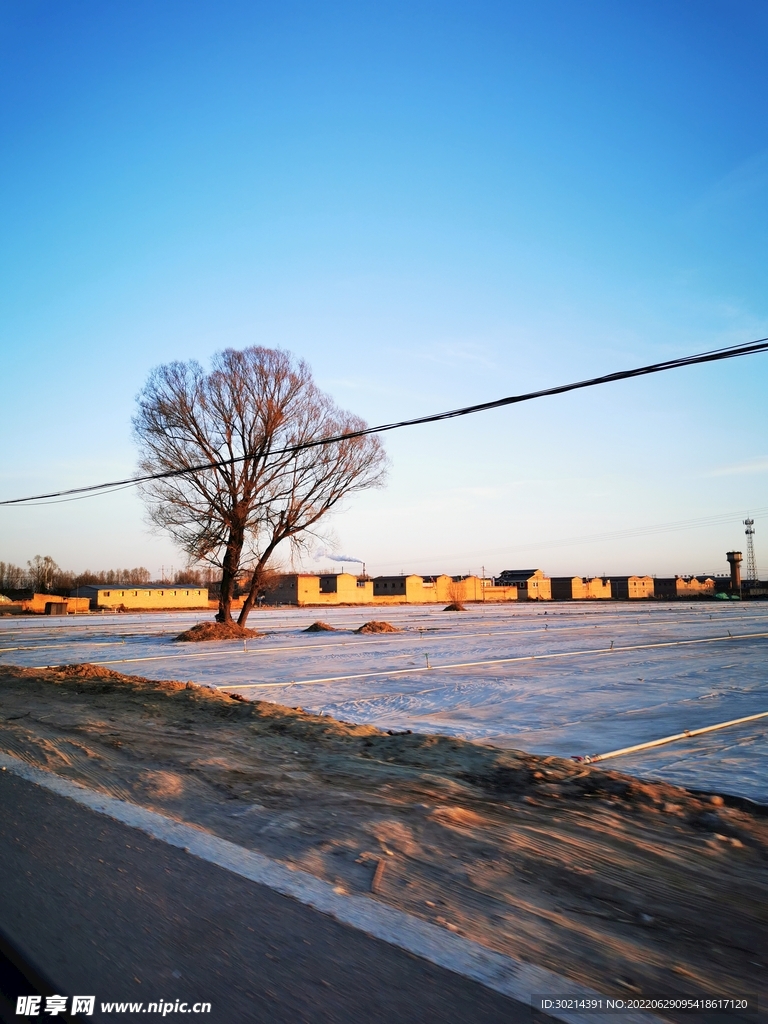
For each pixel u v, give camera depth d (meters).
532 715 14.14
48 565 141.50
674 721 13.33
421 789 8.04
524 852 5.82
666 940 4.32
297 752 10.30
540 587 162.62
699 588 166.62
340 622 60.59
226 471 36.47
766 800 7.82
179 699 15.53
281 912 4.56
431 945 4.13
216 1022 3.32
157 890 4.91
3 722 12.82
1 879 5.10
